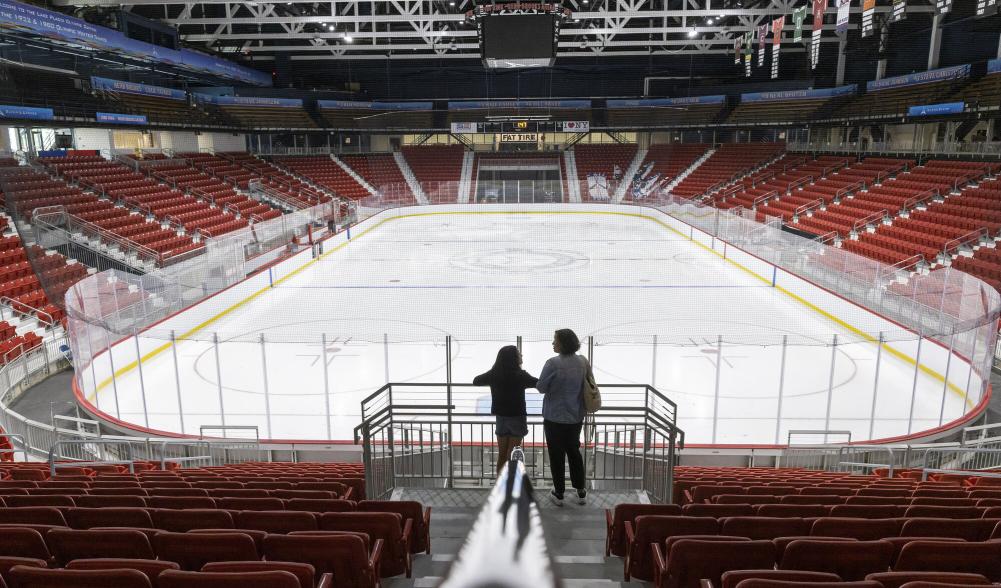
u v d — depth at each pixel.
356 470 8.34
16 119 25.44
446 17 31.98
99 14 31.94
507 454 5.93
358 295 22.34
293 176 46.06
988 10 19.03
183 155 40.12
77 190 26.80
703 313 19.62
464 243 33.34
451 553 5.16
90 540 3.93
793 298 21.53
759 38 29.91
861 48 41.44
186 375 14.78
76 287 13.49
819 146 43.84
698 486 6.12
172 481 6.45
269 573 3.08
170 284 17.83
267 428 11.99
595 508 5.93
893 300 16.95
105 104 33.28
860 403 12.90
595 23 40.75
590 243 33.06
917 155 34.38
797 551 3.54
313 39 39.31
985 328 12.09
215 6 39.03
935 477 8.20
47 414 13.39
